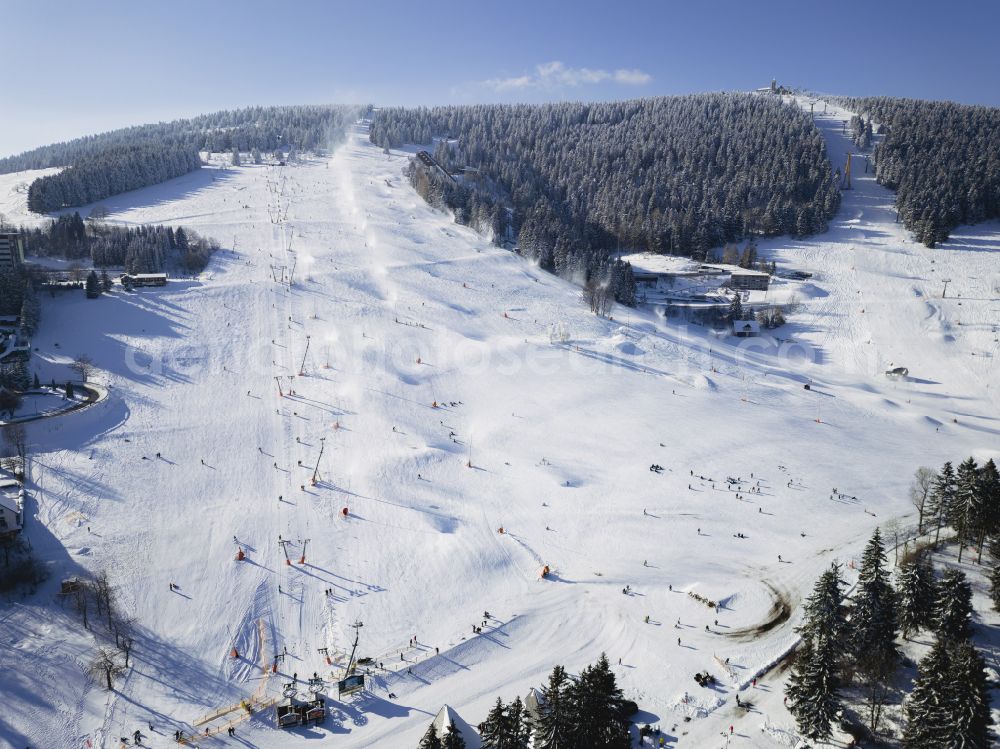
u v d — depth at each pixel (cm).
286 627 6712
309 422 10738
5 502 7462
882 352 16162
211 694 5912
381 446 10212
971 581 6588
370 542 8012
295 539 7994
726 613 6662
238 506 8556
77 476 8806
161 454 9538
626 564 7638
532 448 10525
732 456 10275
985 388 14500
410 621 6819
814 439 11031
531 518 8650
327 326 14112
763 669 5916
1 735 5381
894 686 5525
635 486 9400
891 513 8506
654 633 6462
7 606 6669
